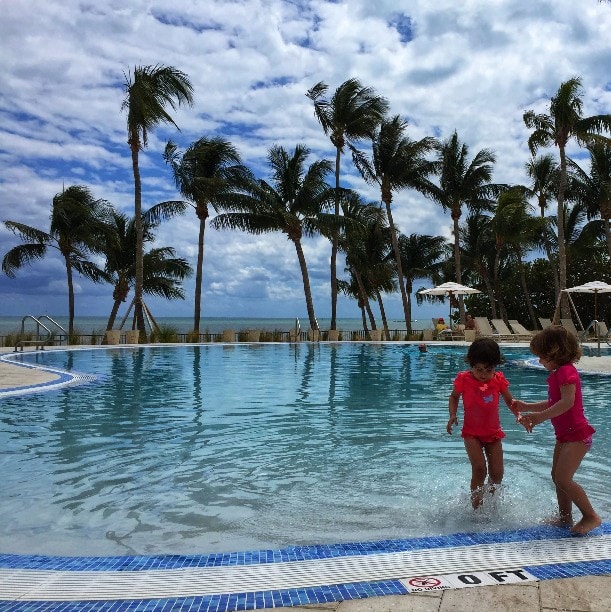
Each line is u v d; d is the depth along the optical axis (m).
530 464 5.50
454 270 40.00
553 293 40.59
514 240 33.66
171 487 4.87
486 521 3.94
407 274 38.91
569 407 3.52
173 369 14.84
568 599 2.56
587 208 33.50
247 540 3.70
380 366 15.87
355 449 6.22
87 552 3.53
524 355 19.41
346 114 30.66
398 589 2.69
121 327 24.11
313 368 15.30
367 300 39.28
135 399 9.75
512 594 2.62
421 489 4.75
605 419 8.05
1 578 2.90
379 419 8.02
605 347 22.34
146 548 3.58
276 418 8.06
